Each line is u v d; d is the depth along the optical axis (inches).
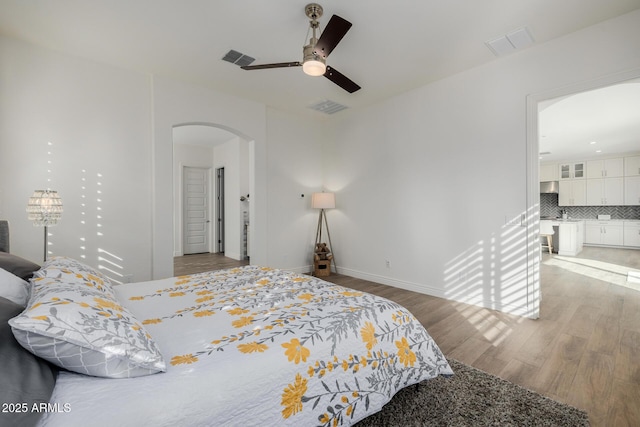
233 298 70.5
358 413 51.0
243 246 253.6
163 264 140.8
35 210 93.2
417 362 62.2
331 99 170.7
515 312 121.9
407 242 160.9
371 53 119.9
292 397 44.1
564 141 251.8
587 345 93.3
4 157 108.0
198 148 285.1
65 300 39.9
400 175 163.9
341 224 200.1
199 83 148.8
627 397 67.3
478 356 87.0
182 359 42.8
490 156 128.6
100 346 36.4
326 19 98.3
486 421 59.4
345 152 196.9
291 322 55.8
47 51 116.3
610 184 312.0
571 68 107.1
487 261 130.2
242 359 43.4
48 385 32.7
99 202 127.1
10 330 36.0
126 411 32.7
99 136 127.1
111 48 116.9
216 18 98.3
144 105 138.4
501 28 103.4
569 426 58.1
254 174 176.2
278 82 147.9
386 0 89.1
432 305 134.3
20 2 90.0
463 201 137.8
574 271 199.0
